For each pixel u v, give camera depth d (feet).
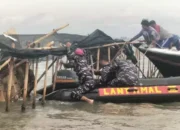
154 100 37.37
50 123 28.60
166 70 49.11
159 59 48.01
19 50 32.40
